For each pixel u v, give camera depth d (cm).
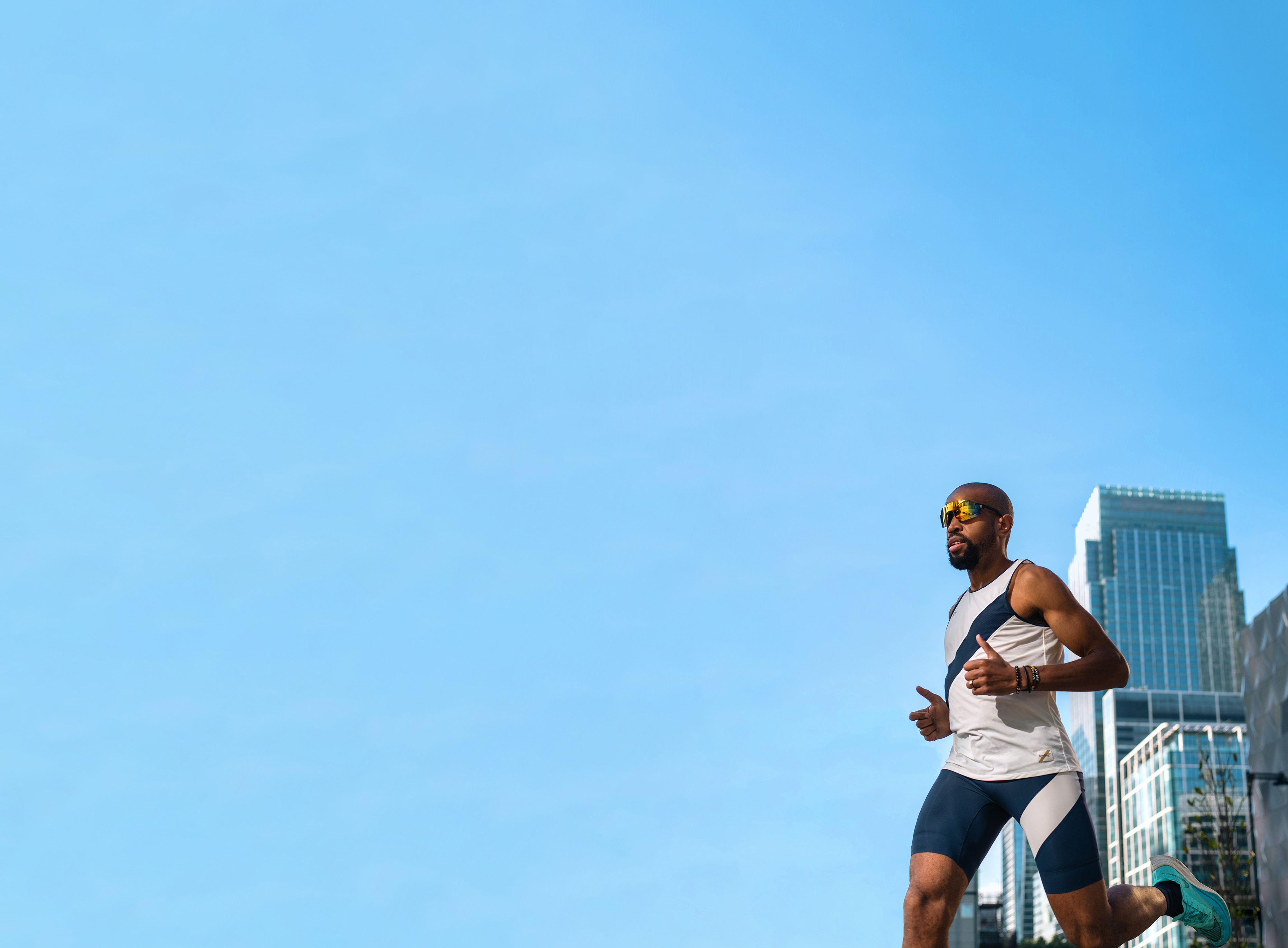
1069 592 488
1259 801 5350
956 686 511
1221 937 503
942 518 530
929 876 480
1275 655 5366
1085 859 468
